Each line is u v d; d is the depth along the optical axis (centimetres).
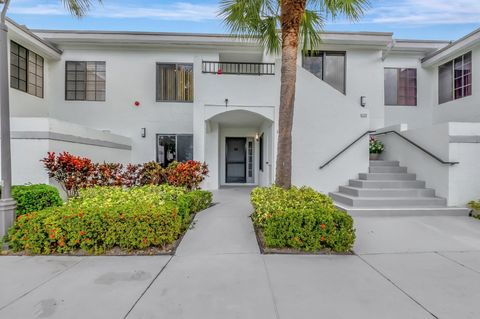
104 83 991
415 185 677
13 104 828
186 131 1002
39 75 933
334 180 777
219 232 452
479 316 226
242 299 251
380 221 524
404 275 300
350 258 348
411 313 230
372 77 997
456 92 947
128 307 237
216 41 950
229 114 859
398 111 1045
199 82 802
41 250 356
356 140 770
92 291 263
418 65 1048
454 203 608
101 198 458
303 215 374
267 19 595
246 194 866
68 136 653
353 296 256
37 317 223
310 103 784
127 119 991
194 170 648
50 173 581
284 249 373
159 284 278
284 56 528
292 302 246
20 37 813
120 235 358
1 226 362
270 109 811
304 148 778
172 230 379
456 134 609
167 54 997
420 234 447
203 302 246
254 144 1173
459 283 282
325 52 988
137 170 696
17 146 589
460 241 414
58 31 929
